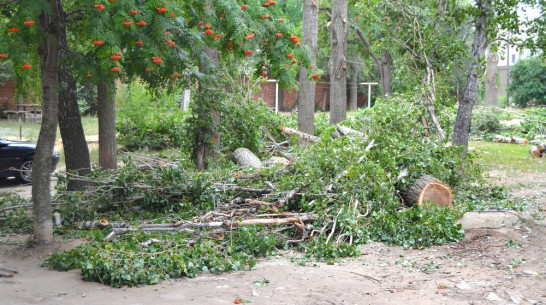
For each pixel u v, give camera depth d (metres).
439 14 15.62
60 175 10.06
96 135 23.69
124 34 6.83
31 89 8.13
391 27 16.47
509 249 7.70
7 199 10.19
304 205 8.91
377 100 15.35
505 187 11.89
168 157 14.17
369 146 10.97
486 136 27.11
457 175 11.45
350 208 8.91
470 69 14.22
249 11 7.62
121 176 9.63
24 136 22.56
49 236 7.98
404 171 10.22
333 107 20.20
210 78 9.36
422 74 15.42
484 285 6.27
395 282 6.46
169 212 9.55
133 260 6.48
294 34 7.94
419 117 13.95
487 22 14.14
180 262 6.66
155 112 22.22
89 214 9.31
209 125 13.73
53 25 7.43
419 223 8.53
